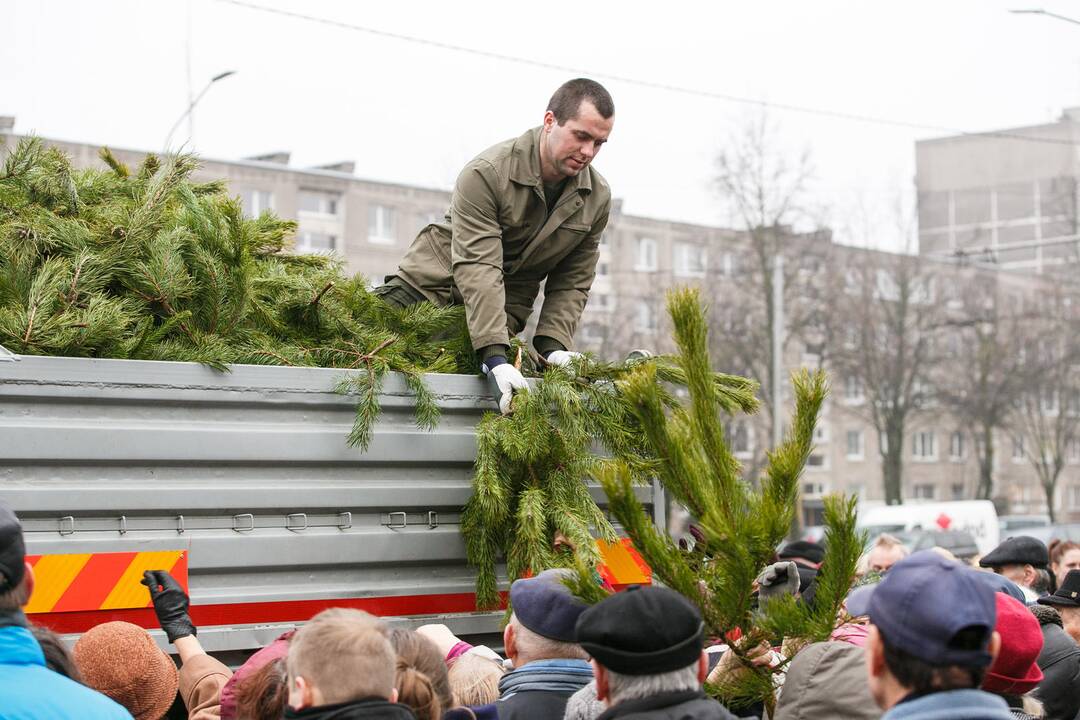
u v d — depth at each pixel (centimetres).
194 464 400
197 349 429
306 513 420
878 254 4134
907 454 5172
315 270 559
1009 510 5291
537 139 518
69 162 549
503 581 460
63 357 388
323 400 425
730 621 344
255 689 321
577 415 462
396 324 512
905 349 4094
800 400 362
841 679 317
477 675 383
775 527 345
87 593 378
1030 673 378
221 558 400
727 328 3775
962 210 6247
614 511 347
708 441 363
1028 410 4581
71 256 461
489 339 482
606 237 4484
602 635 277
